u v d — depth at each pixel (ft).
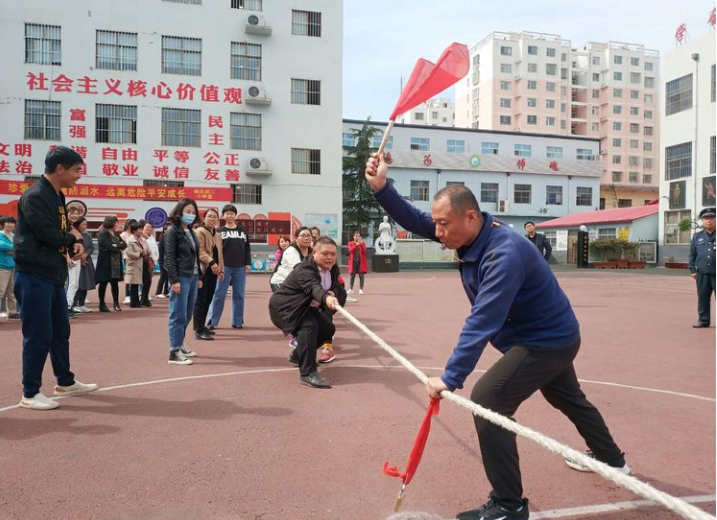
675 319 33.04
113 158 77.71
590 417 10.23
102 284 34.50
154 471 10.94
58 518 9.11
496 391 8.72
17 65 74.79
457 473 10.96
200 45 80.84
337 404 15.40
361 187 105.91
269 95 83.25
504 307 8.39
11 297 30.68
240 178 82.23
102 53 77.66
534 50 201.05
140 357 21.25
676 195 103.04
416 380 18.06
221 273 25.66
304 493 10.07
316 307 17.97
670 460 11.69
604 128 210.79
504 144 137.59
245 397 16.01
